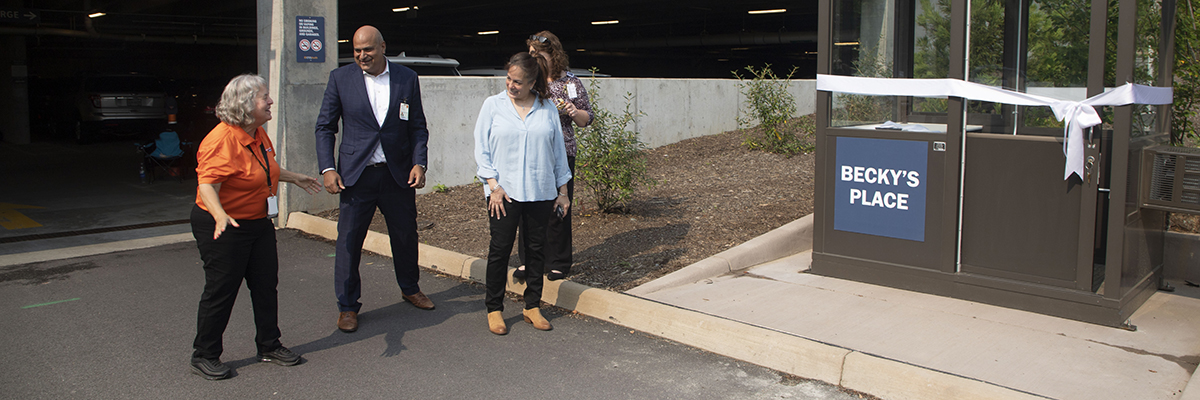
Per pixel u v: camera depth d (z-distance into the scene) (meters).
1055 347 4.09
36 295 5.38
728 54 40.62
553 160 4.54
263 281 4.00
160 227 7.96
